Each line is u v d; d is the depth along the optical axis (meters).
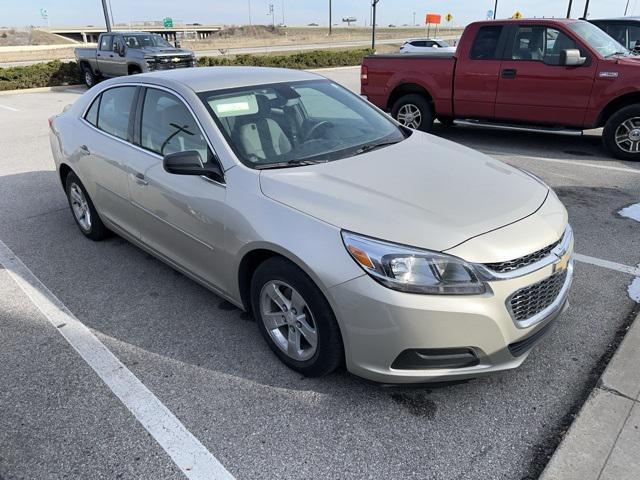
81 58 18.83
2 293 4.02
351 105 4.07
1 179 7.10
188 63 17.67
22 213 5.78
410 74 8.66
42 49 48.44
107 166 4.13
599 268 4.13
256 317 3.12
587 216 5.20
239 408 2.74
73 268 4.41
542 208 2.85
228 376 2.99
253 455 2.45
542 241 2.58
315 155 3.30
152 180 3.58
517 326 2.54
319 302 2.60
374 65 9.05
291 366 2.99
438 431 2.57
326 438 2.54
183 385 2.93
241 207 2.91
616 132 7.20
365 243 2.46
